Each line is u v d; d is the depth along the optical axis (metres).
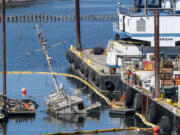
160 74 138.38
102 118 135.88
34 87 177.88
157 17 127.44
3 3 142.50
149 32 171.25
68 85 183.62
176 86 133.00
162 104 121.75
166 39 172.25
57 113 139.75
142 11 189.62
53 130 125.44
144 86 140.75
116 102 151.38
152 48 174.75
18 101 147.25
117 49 183.50
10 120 135.12
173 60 160.50
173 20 171.12
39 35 145.50
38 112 143.12
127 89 143.12
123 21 182.38
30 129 127.00
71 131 124.62
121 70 162.88
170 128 115.12
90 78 183.00
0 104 138.00
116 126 128.38
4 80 142.62
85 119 135.38
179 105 118.12
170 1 175.75
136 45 176.62
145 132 121.38
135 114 138.50
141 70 154.88
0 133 124.19
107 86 164.88
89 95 166.00
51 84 183.88
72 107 140.12
